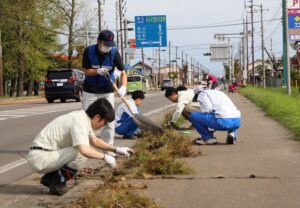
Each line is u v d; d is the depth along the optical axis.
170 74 114.00
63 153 6.30
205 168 7.57
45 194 6.54
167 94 12.20
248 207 5.43
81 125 6.22
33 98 44.28
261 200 5.68
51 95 33.16
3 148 11.42
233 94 44.38
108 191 5.85
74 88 33.12
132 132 11.86
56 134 6.33
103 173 7.54
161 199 5.81
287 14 31.69
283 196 5.83
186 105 12.06
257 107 22.95
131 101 11.87
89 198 5.61
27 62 49.06
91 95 8.78
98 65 8.62
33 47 49.44
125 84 8.87
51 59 55.59
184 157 8.60
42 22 49.28
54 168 6.35
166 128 11.18
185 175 7.10
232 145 10.01
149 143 9.23
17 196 6.48
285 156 8.47
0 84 43.34
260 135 11.66
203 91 10.27
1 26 47.44
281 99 20.91
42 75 50.91
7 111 23.50
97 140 6.48
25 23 48.16
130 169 7.52
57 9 51.94
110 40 8.48
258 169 7.38
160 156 7.63
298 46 39.66
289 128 12.86
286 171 7.19
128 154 6.47
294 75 55.78
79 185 6.82
